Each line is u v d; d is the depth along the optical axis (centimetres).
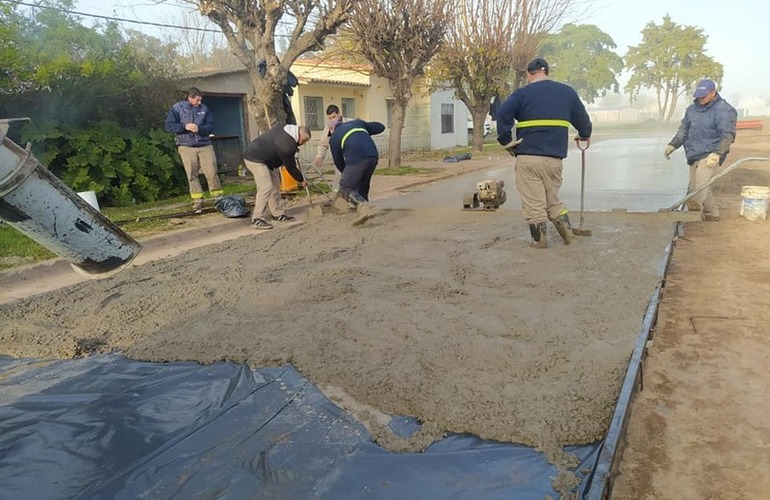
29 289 547
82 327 423
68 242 241
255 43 1037
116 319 433
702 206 684
